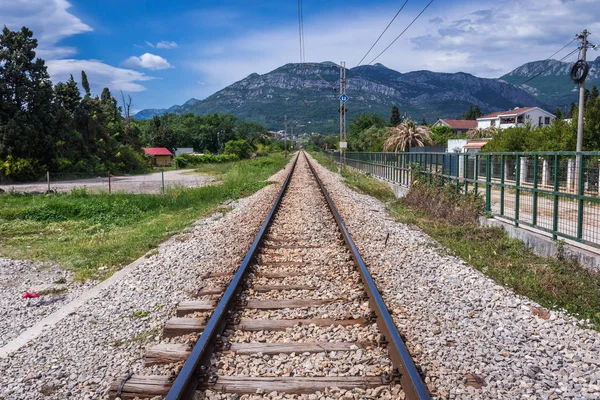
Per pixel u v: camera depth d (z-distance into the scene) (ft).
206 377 12.75
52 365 14.69
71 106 168.14
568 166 28.37
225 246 31.48
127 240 37.22
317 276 22.75
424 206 48.96
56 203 55.11
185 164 222.28
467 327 16.70
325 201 55.42
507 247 30.68
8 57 135.95
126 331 17.16
